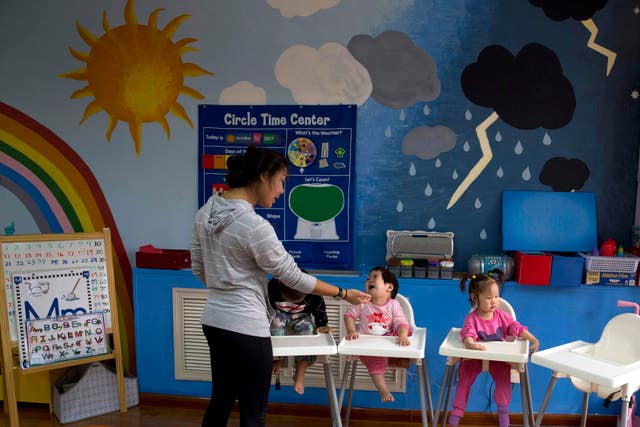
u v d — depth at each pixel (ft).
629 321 7.16
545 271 8.45
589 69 8.87
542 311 8.73
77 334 9.00
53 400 9.37
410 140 9.21
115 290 10.02
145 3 9.52
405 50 9.08
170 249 9.88
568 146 9.00
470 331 7.35
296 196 9.46
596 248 8.81
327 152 9.32
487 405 9.10
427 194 9.26
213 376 6.08
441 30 9.00
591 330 8.70
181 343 9.57
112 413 9.46
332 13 9.16
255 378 5.83
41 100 9.95
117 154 9.89
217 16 9.41
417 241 9.05
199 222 6.00
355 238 9.44
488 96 9.02
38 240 8.80
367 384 9.26
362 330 8.07
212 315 5.83
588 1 8.77
